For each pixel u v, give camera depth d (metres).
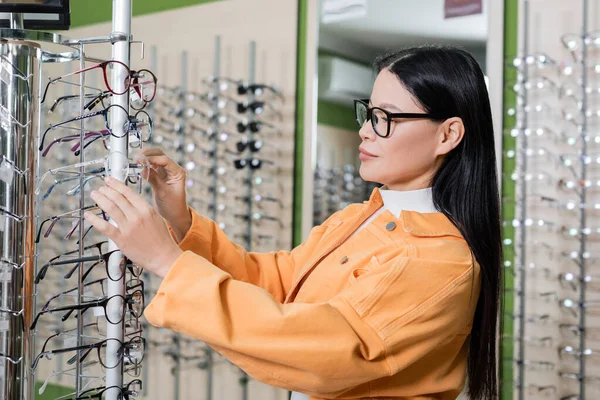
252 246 3.51
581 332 2.66
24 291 1.19
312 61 3.36
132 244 1.11
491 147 1.40
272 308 1.10
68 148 3.86
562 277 2.69
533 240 2.80
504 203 2.83
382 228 1.36
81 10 4.27
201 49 3.77
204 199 3.66
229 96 3.62
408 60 1.36
